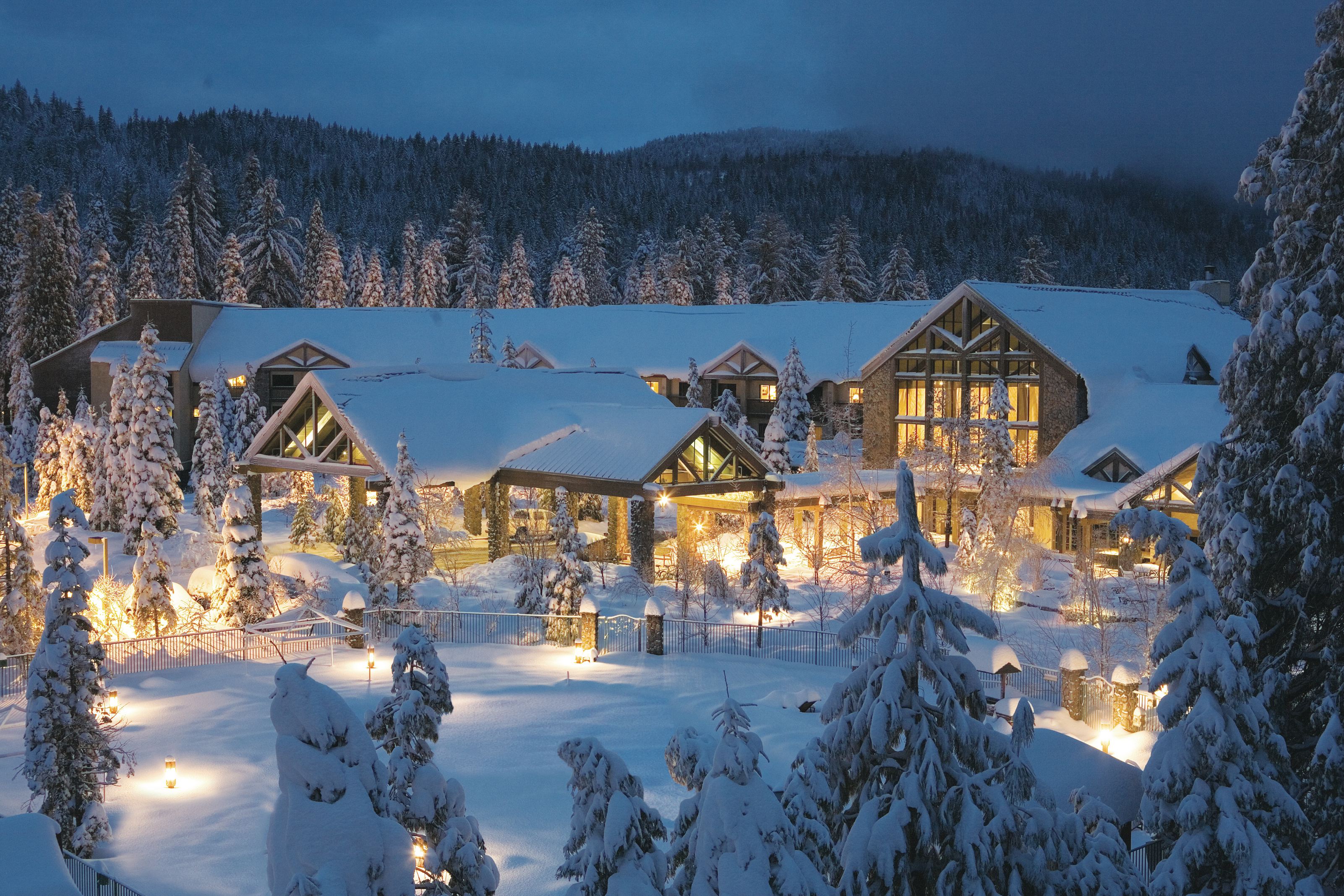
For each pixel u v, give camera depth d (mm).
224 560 39562
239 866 21797
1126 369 59656
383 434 50156
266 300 117312
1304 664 23594
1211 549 22953
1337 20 22641
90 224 131625
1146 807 15750
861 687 12789
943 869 12195
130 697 32875
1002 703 30641
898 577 46438
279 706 12680
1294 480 21094
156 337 54219
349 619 38844
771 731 29328
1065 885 12586
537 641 39625
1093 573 41844
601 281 144125
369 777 12922
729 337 89500
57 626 23312
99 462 59656
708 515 59438
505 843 22656
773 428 63594
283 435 54094
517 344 94938
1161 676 15547
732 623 40531
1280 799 15273
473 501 59938
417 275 147250
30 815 19562
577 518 63062
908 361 66500
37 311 98312
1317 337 21344
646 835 12414
